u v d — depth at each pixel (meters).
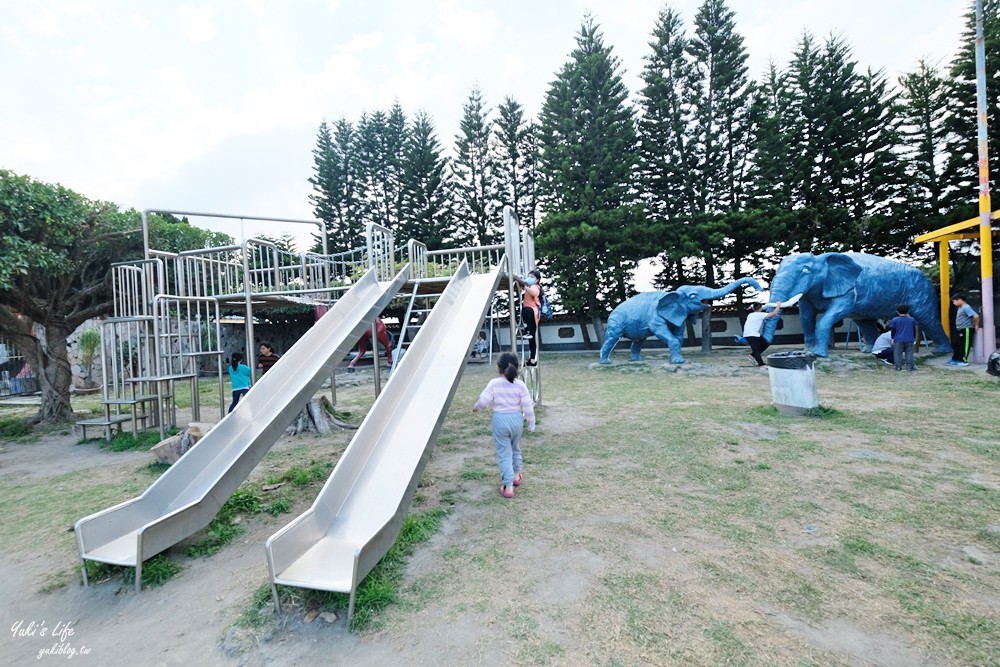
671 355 13.32
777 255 19.22
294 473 4.82
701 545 2.98
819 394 7.86
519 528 3.36
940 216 16.98
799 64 19.59
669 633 2.16
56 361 9.37
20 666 2.22
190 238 11.65
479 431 6.60
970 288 16.33
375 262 7.44
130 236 10.21
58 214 7.87
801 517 3.31
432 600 2.53
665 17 19.47
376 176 30.25
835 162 18.52
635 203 19.09
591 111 19.97
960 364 10.12
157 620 2.56
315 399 6.93
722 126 19.05
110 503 4.45
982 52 10.11
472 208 26.45
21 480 5.39
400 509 3.06
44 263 7.65
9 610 2.73
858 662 1.93
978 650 1.96
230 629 2.40
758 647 2.04
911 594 2.37
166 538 3.06
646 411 7.27
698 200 18.95
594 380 11.55
